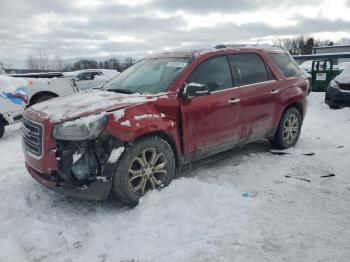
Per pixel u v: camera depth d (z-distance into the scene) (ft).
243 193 13.51
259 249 9.98
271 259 9.56
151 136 12.76
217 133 15.14
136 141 12.28
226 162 17.33
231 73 16.03
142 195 12.70
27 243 10.58
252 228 11.00
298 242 10.28
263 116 17.25
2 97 25.00
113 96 13.70
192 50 16.22
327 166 16.37
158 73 15.19
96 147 11.59
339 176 15.14
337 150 18.83
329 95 32.78
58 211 12.51
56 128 11.58
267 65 17.97
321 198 13.07
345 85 31.73
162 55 16.90
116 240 10.60
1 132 25.32
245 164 16.98
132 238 10.58
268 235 10.63
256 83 17.01
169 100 13.41
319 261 9.44
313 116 30.32
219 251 9.88
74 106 12.59
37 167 12.37
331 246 10.06
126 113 12.18
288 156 18.02
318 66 51.26
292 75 19.39
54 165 11.73
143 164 12.63
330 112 31.24
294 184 14.38
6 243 10.41
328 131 23.61
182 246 10.12
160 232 10.78
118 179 11.94
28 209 12.63
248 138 16.96
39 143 12.06
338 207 12.34
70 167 11.55
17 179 15.55
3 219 12.03
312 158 17.56
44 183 12.31
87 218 12.01
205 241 10.30
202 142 14.65
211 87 14.99
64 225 11.54
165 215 11.62
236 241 10.32
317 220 11.46
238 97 15.76
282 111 18.39
